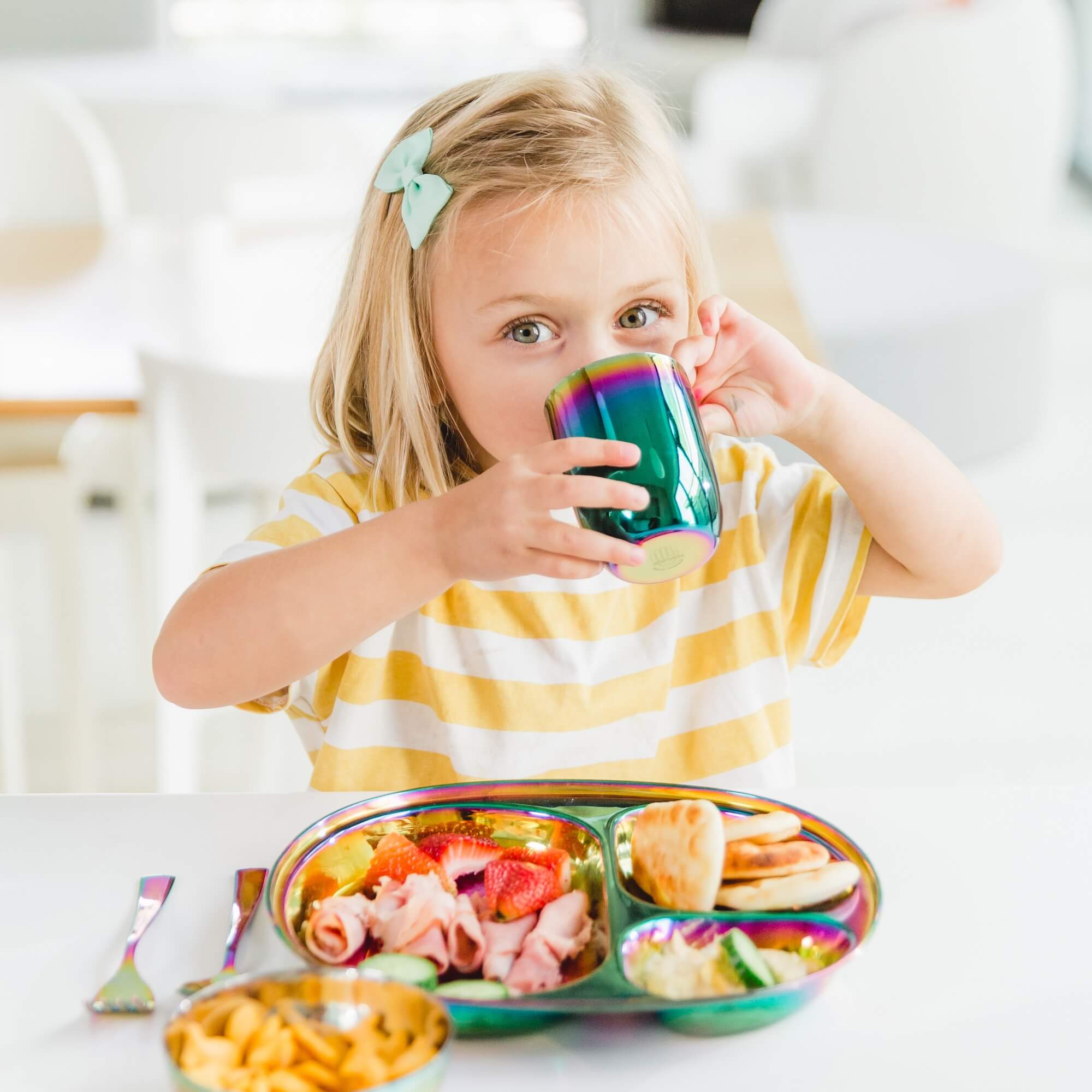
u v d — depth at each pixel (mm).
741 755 1031
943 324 2328
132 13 5352
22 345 1729
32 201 2668
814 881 616
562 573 699
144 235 2309
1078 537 3014
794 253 2621
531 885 637
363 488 1005
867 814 779
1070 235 5480
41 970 628
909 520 958
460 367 893
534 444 886
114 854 736
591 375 684
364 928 617
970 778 2141
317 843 665
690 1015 542
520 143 871
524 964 594
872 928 575
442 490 973
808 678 2520
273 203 2691
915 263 2607
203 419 1566
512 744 1009
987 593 2807
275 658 790
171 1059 468
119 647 2654
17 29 5297
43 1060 560
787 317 1833
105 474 2223
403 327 934
